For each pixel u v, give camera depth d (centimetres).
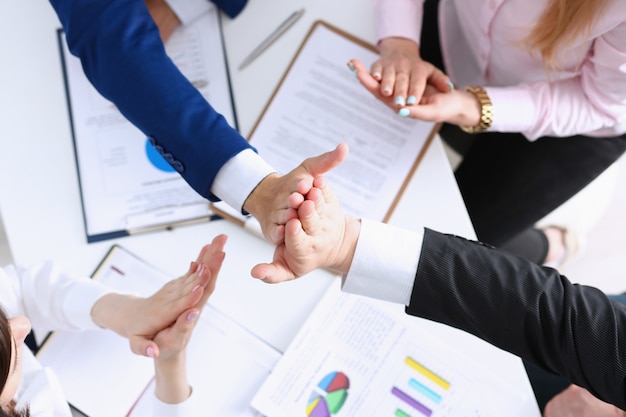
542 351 67
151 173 90
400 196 88
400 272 68
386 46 94
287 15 99
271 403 79
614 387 64
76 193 90
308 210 58
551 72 92
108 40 79
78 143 91
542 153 111
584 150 108
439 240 69
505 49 94
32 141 92
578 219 145
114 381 82
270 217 67
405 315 83
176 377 75
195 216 88
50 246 88
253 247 88
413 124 91
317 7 99
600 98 90
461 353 81
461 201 88
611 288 154
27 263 88
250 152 74
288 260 66
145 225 88
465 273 67
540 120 92
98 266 87
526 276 67
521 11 84
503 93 91
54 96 94
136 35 80
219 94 94
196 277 72
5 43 96
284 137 91
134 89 77
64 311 82
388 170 89
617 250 157
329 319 83
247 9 99
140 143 92
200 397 80
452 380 80
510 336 67
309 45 96
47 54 96
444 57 107
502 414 79
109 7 79
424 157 90
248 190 72
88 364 82
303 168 66
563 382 100
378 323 83
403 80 87
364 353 81
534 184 113
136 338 72
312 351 81
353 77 94
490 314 67
